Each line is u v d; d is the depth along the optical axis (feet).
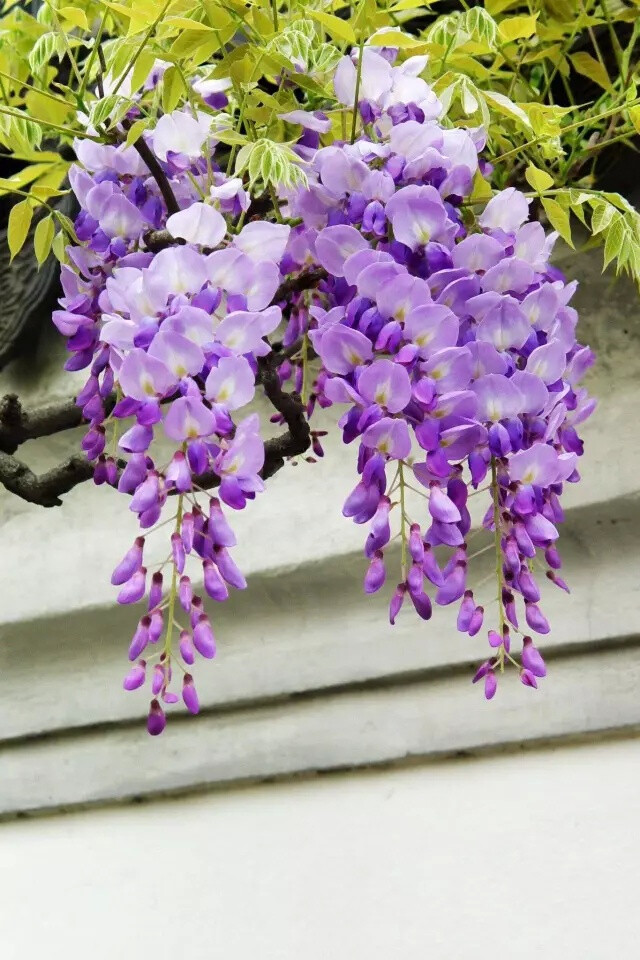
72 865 5.53
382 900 5.14
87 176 4.23
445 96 4.36
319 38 4.51
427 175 4.09
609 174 5.10
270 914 5.24
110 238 4.21
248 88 4.38
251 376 3.91
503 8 4.85
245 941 5.24
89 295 4.23
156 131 4.26
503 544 4.05
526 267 4.02
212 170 4.37
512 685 5.18
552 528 3.99
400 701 5.29
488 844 5.09
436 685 5.27
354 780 5.31
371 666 5.32
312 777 5.35
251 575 5.46
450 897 5.08
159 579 4.00
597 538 5.17
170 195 4.25
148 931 5.36
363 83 4.21
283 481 5.53
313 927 5.19
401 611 5.33
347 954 5.12
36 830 5.65
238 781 5.41
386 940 5.10
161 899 5.38
